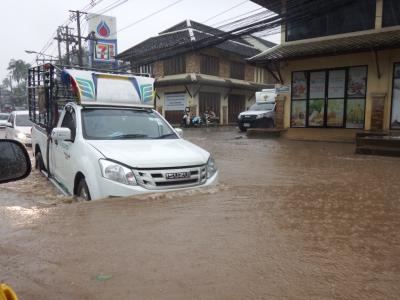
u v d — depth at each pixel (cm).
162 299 245
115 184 480
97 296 250
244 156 1092
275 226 391
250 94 3775
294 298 246
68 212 434
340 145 1395
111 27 3303
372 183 655
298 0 1546
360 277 275
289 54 1565
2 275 280
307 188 602
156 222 398
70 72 645
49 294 253
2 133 1831
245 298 246
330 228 385
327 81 1622
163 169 499
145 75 767
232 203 478
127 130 614
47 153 772
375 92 1479
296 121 1728
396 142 1070
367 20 1505
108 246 334
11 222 404
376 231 376
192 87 3053
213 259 307
